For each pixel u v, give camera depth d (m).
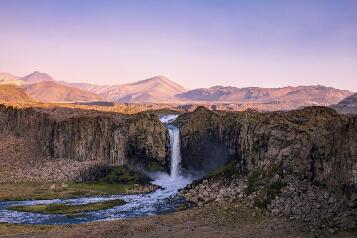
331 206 132.12
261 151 189.00
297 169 161.75
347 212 123.62
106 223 146.00
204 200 182.25
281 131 182.62
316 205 135.88
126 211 180.25
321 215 128.62
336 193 136.75
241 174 195.38
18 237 132.38
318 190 145.62
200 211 152.62
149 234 129.25
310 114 199.88
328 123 179.50
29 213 181.25
